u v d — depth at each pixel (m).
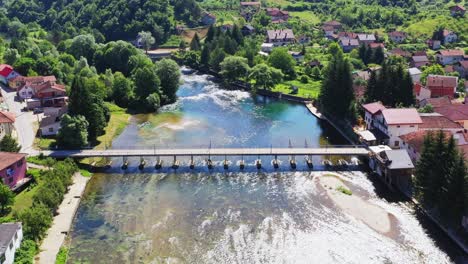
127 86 155.75
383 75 133.00
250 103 161.75
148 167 107.06
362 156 110.81
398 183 93.81
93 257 71.62
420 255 72.12
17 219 74.06
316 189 94.75
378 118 117.25
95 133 118.94
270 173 103.38
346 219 82.56
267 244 75.06
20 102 151.25
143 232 78.62
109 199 90.94
